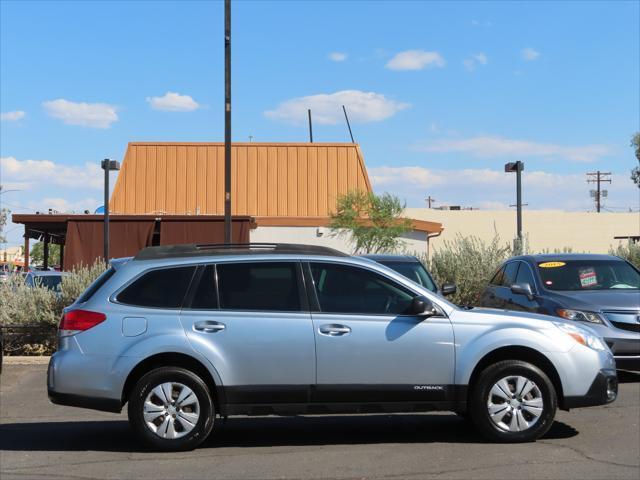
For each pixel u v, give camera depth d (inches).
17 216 1084.5
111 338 269.9
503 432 277.9
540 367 285.1
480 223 2265.0
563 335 281.6
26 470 250.8
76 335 271.6
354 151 1370.6
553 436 293.6
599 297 421.7
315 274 281.0
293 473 243.3
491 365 278.4
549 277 462.0
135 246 1074.7
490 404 277.6
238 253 283.4
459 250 699.4
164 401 269.6
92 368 268.4
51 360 274.8
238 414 271.4
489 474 239.1
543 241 2293.3
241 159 1364.4
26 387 434.3
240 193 1350.9
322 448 279.6
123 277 278.5
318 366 271.3
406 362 274.2
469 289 663.1
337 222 1130.7
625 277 462.0
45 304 563.5
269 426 323.0
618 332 404.2
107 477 240.5
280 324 272.4
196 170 1358.3
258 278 280.1
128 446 286.0
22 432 316.2
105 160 784.9
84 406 269.0
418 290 281.9
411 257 541.0
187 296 276.1
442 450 273.3
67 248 1074.1
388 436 300.8
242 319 272.4
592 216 2304.4
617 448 273.3
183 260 281.0
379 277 281.9
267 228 1131.9
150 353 267.6
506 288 498.9
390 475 239.3
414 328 275.4
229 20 642.8
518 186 762.2
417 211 2252.7
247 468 249.9
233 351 270.1
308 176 1358.3
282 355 270.8
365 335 273.3
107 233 782.5
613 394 286.7
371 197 1138.7
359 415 347.3
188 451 272.7
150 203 1347.2
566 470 243.3
